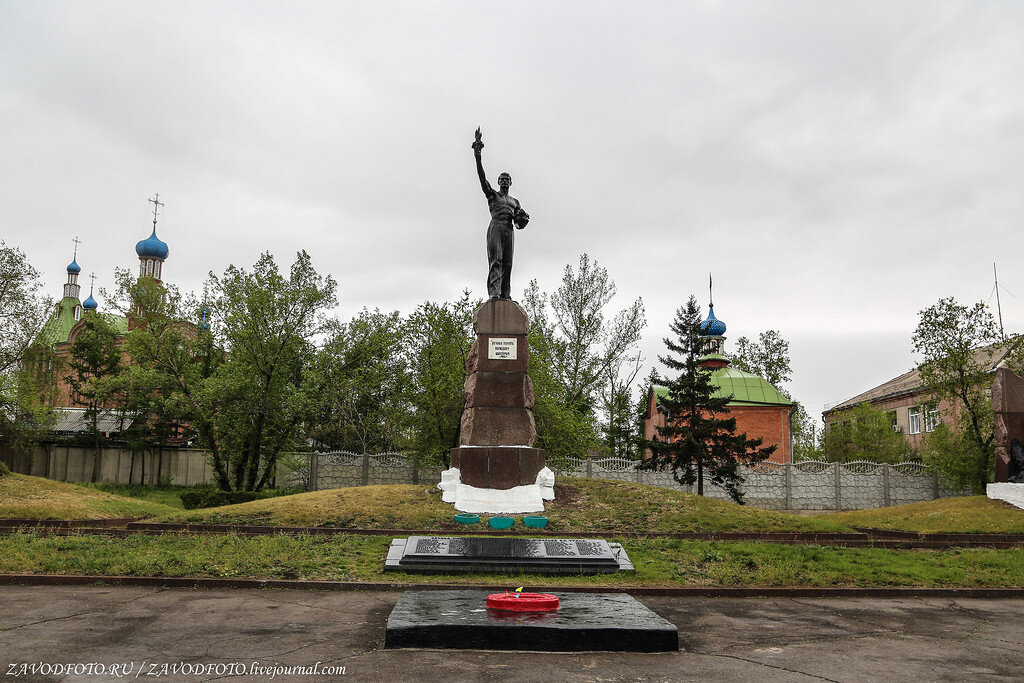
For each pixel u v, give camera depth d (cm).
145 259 6362
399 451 3538
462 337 3070
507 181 2053
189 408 3103
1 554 1280
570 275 4300
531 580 1223
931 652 868
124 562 1227
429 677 711
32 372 2831
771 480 3350
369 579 1201
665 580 1248
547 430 2889
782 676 745
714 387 3238
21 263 2756
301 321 3056
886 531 1952
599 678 720
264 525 1633
